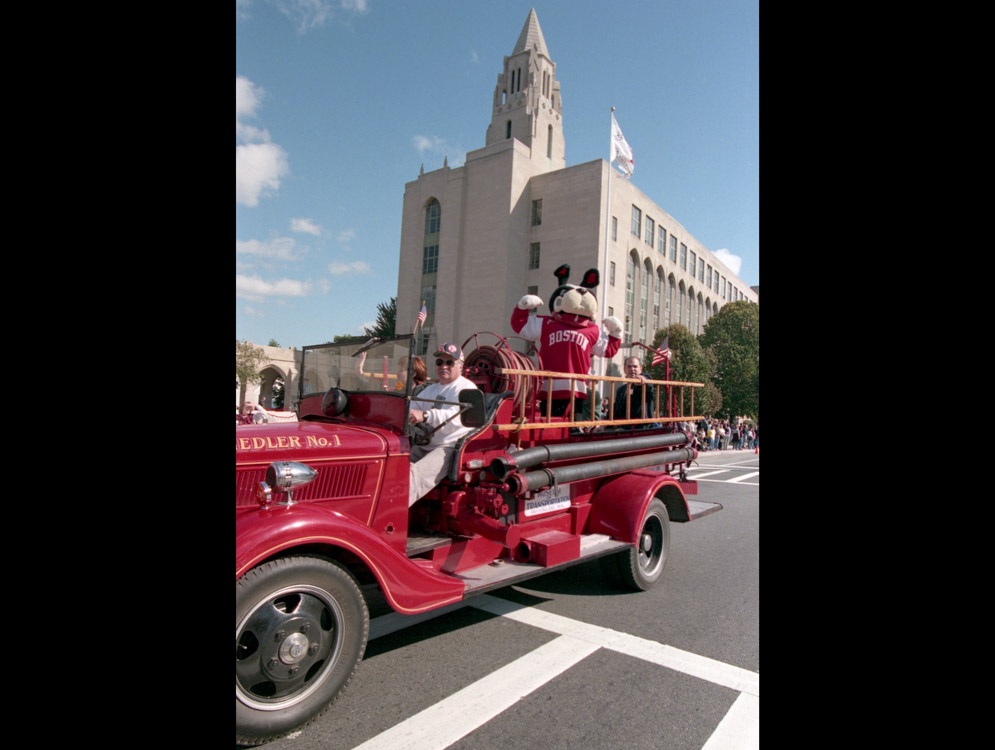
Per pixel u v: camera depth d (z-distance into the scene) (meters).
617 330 6.29
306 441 3.12
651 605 4.50
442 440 3.82
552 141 50.00
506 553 4.12
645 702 2.94
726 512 9.30
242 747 2.47
